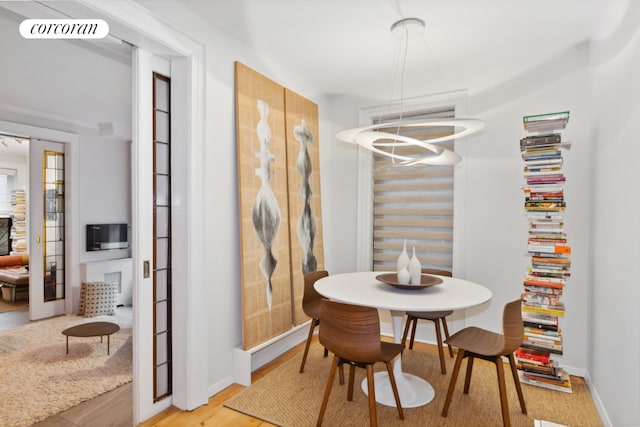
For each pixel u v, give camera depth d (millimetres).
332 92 3895
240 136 2613
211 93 2408
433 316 2678
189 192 2238
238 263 2645
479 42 2746
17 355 3102
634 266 1689
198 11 2279
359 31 2576
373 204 3857
